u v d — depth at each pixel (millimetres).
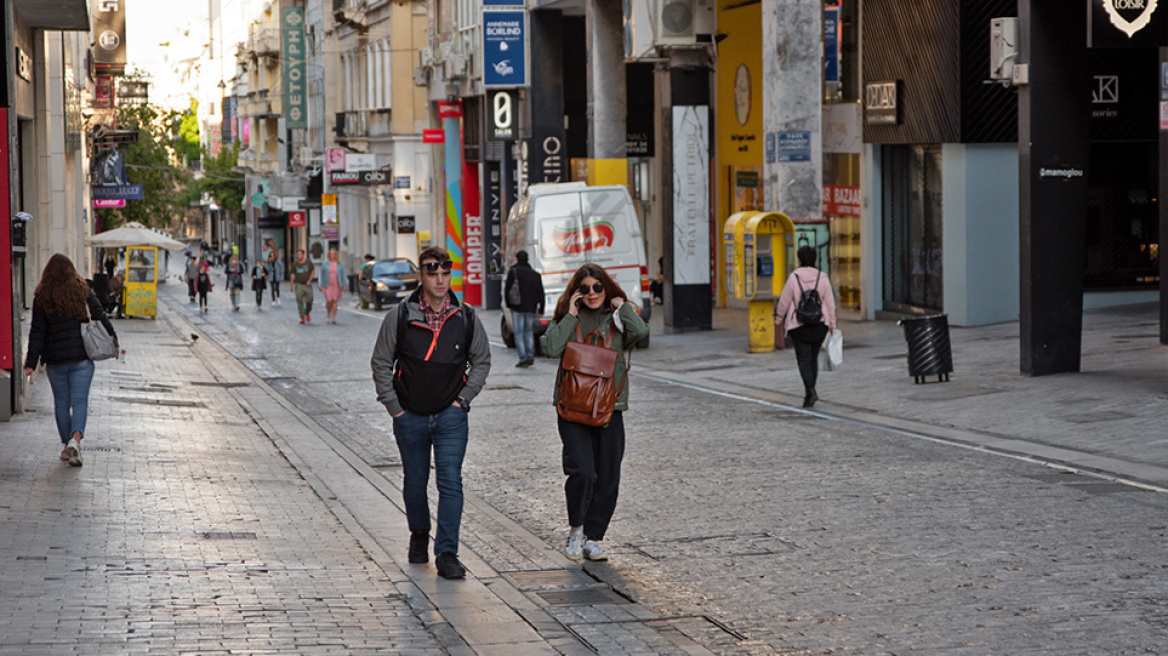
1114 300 27906
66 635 6984
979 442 14562
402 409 8906
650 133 41062
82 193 44812
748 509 11227
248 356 29469
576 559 9547
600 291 9367
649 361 25547
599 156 35875
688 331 31188
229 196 110438
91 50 55344
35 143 27156
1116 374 18594
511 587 8680
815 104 26781
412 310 8906
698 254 31141
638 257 28609
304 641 7082
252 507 11406
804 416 17266
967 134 26891
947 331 19375
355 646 7035
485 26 41188
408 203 64625
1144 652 7051
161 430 16312
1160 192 20609
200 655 6723
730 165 37344
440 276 8828
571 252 28312
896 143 29141
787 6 26609
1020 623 7645
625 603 8367
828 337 18141
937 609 7996
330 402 20781
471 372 9016
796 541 9961
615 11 35656
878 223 30547
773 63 26828
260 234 102750
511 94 42750
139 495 11648
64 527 9992
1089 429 14844
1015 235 27500
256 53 97125
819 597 8375
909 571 8953
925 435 15250
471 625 7586
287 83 85312
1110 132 27203
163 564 8875
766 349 25797
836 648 7277
